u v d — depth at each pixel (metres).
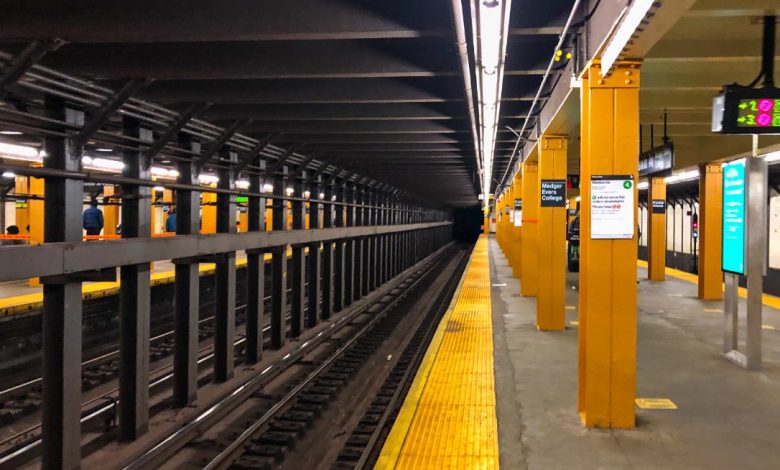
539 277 8.02
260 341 8.41
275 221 9.34
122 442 5.45
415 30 3.85
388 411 6.32
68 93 4.63
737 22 4.61
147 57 4.82
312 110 6.76
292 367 8.73
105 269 4.84
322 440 6.01
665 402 4.75
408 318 13.73
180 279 6.45
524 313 9.51
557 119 6.50
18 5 3.86
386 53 4.84
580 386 4.44
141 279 5.47
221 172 7.59
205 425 5.99
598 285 4.18
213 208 17.03
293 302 10.26
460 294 11.92
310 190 11.15
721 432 4.09
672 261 20.62
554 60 4.55
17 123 4.19
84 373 8.12
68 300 4.59
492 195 34.81
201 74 4.86
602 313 4.18
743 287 12.72
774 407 4.63
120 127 5.61
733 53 4.95
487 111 5.89
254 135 8.14
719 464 3.56
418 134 8.90
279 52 4.87
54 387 4.59
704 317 8.89
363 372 8.71
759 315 5.72
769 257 13.06
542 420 4.36
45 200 4.61
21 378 8.38
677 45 5.00
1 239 14.88
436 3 3.82
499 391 5.12
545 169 7.99
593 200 4.15
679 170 12.53
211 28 3.89
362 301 14.51
